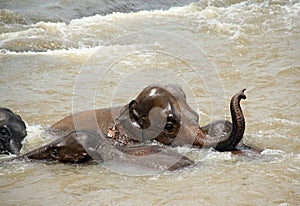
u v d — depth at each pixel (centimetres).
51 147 2569
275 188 2345
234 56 4172
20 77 3794
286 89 3553
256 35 4694
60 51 4344
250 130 2942
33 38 4600
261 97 3425
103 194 2308
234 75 3781
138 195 2292
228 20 5175
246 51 4284
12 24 4981
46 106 3275
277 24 4994
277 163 2552
